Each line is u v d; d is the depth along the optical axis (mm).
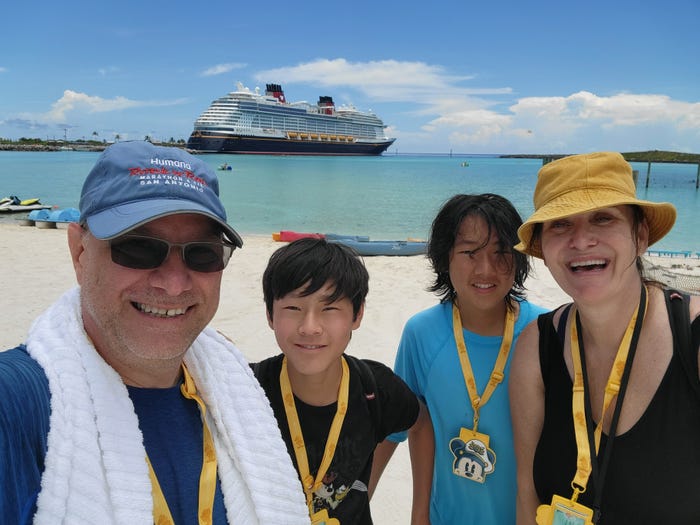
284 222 22500
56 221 16594
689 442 1491
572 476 1700
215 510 1368
